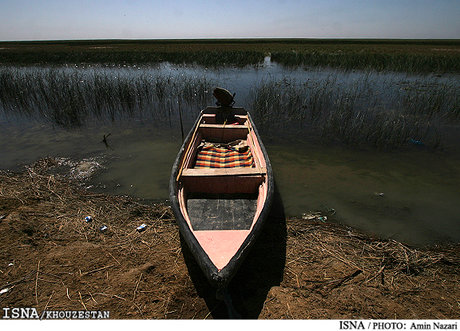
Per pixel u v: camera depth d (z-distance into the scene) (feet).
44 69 61.57
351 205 18.28
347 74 57.82
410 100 36.52
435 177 21.59
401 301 11.59
